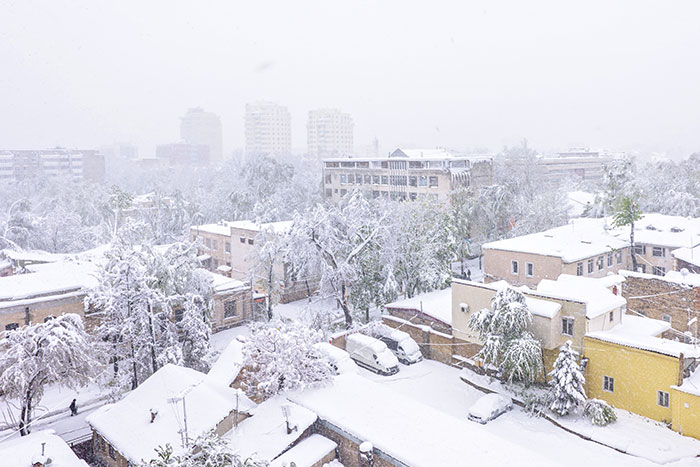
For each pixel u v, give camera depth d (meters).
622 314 32.62
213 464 16.50
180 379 25.98
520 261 46.88
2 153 145.12
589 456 24.08
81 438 28.12
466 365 34.88
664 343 28.02
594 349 28.86
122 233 36.91
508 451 20.62
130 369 33.97
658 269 51.47
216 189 104.69
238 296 46.72
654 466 22.88
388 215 46.84
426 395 31.58
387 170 87.38
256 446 22.52
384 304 45.00
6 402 29.89
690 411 24.92
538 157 138.50
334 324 45.59
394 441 21.58
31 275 38.25
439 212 53.34
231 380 27.72
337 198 96.81
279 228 56.38
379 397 24.86
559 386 27.55
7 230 67.94
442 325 37.09
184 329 35.06
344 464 23.20
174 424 23.14
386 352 35.50
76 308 37.16
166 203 92.31
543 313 29.97
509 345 29.86
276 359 26.00
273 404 25.20
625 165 68.69
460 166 80.69
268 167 96.94
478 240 70.94
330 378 26.56
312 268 44.22
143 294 33.38
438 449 20.84
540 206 68.50
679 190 74.75
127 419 24.58
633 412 27.55
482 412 28.20
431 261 47.53
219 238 65.31
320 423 23.95
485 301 33.47
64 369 28.09
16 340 27.70
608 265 49.38
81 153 162.62
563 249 46.16
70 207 96.50
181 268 38.47
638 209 54.16
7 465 21.55
